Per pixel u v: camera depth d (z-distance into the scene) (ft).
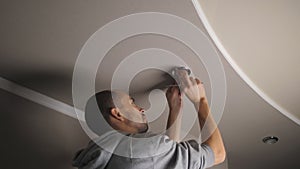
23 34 5.32
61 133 6.13
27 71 5.80
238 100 7.00
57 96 6.24
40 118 6.06
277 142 8.24
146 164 4.48
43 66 5.74
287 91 7.16
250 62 6.50
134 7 5.10
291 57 6.47
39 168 5.81
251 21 5.81
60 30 5.31
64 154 6.02
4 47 5.47
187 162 4.70
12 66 5.72
